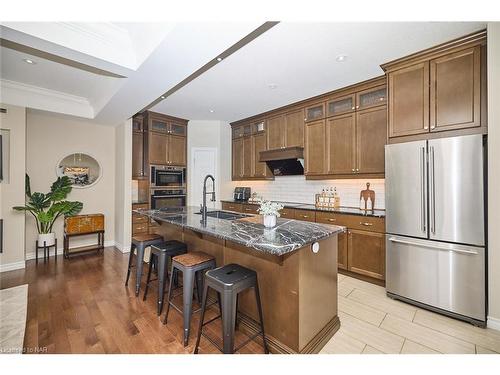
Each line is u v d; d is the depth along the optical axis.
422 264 2.45
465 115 2.30
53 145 4.28
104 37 2.25
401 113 2.68
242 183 5.86
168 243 2.66
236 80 3.31
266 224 2.09
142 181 5.09
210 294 2.46
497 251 2.08
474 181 2.15
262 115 4.96
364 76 3.19
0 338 1.97
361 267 3.15
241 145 5.51
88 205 4.68
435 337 2.01
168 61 2.27
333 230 1.99
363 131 3.44
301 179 4.69
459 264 2.24
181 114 5.07
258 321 1.96
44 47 2.06
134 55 2.42
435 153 2.35
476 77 2.25
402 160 2.58
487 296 2.16
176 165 5.32
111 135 4.98
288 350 1.73
